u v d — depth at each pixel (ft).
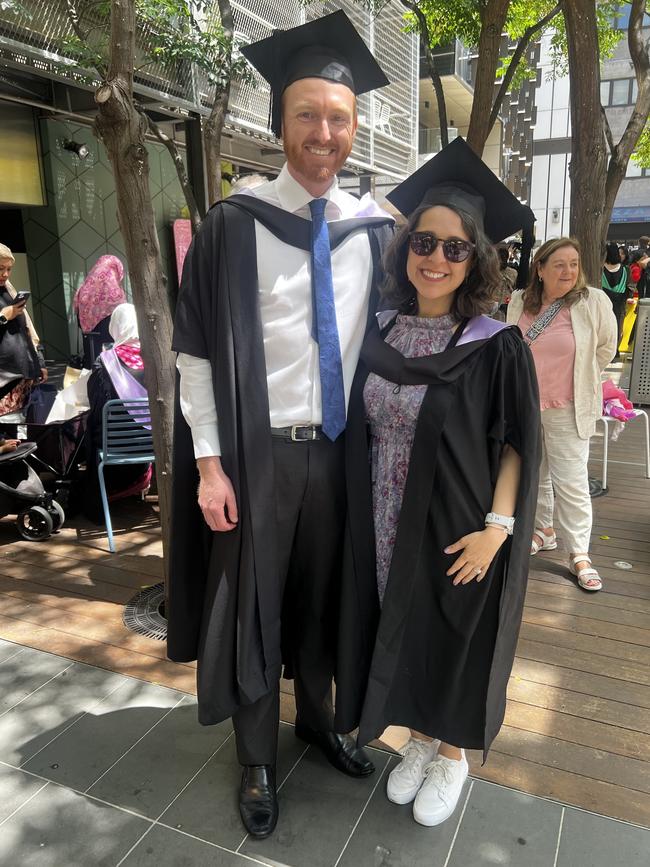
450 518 5.50
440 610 5.73
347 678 5.97
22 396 13.74
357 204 6.08
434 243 5.25
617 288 31.78
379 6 22.36
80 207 26.99
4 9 14.90
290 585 6.31
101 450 12.34
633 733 7.27
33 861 5.61
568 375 10.50
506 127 54.44
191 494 6.07
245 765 6.18
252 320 5.54
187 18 15.20
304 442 5.72
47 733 7.15
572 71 15.17
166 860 5.63
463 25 21.07
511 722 7.44
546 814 6.11
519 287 11.23
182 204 32.19
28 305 27.20
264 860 5.63
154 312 8.36
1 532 12.94
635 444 19.57
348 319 5.80
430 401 5.40
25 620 9.52
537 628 9.46
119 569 11.25
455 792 6.09
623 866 5.56
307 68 5.34
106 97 7.35
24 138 24.47
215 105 14.62
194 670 8.30
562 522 11.02
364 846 5.78
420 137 54.54
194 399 5.66
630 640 9.16
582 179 15.61
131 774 6.57
